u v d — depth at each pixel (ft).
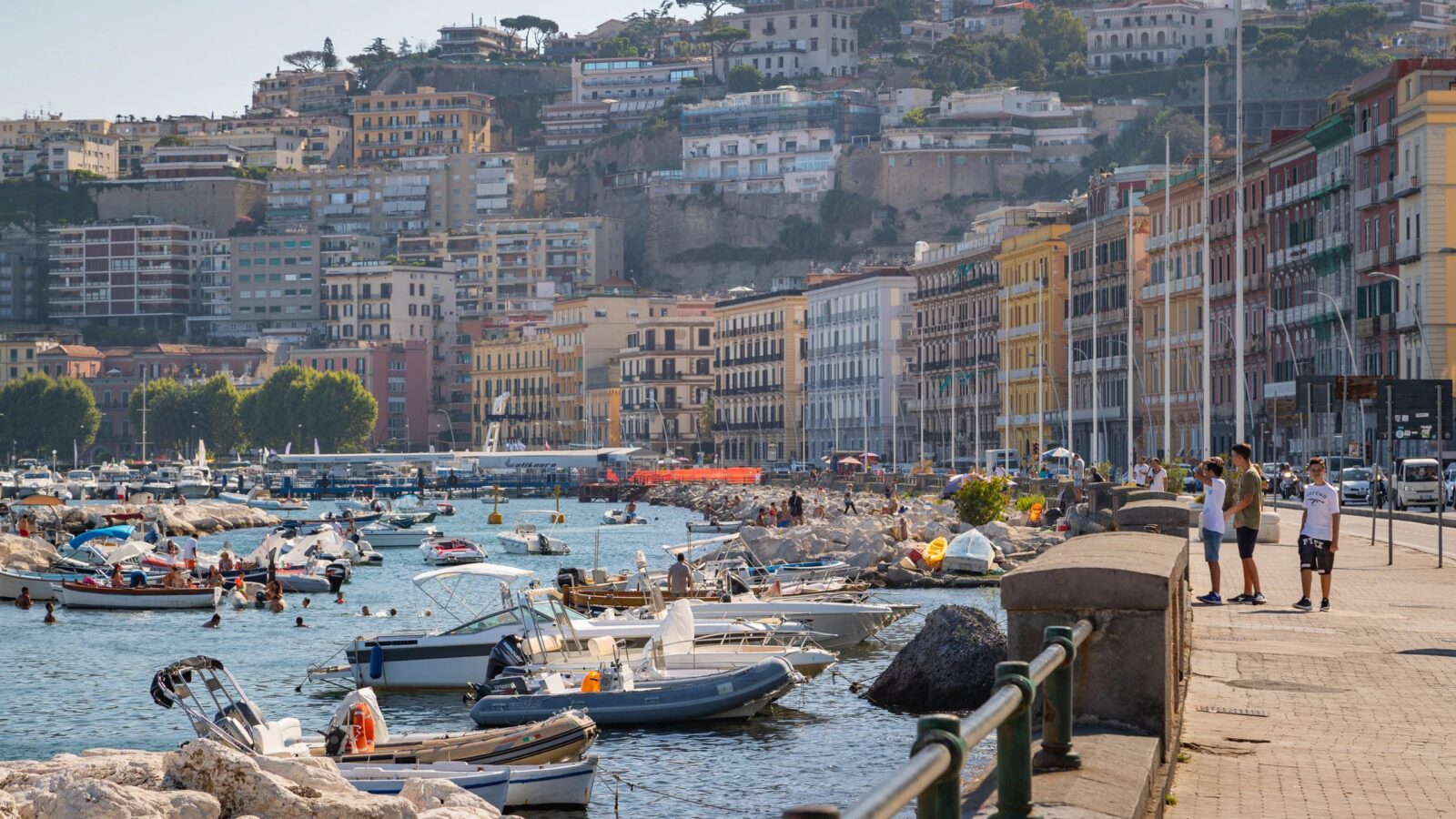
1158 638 48.85
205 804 80.28
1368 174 464.24
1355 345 470.80
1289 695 75.51
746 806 117.91
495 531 561.84
